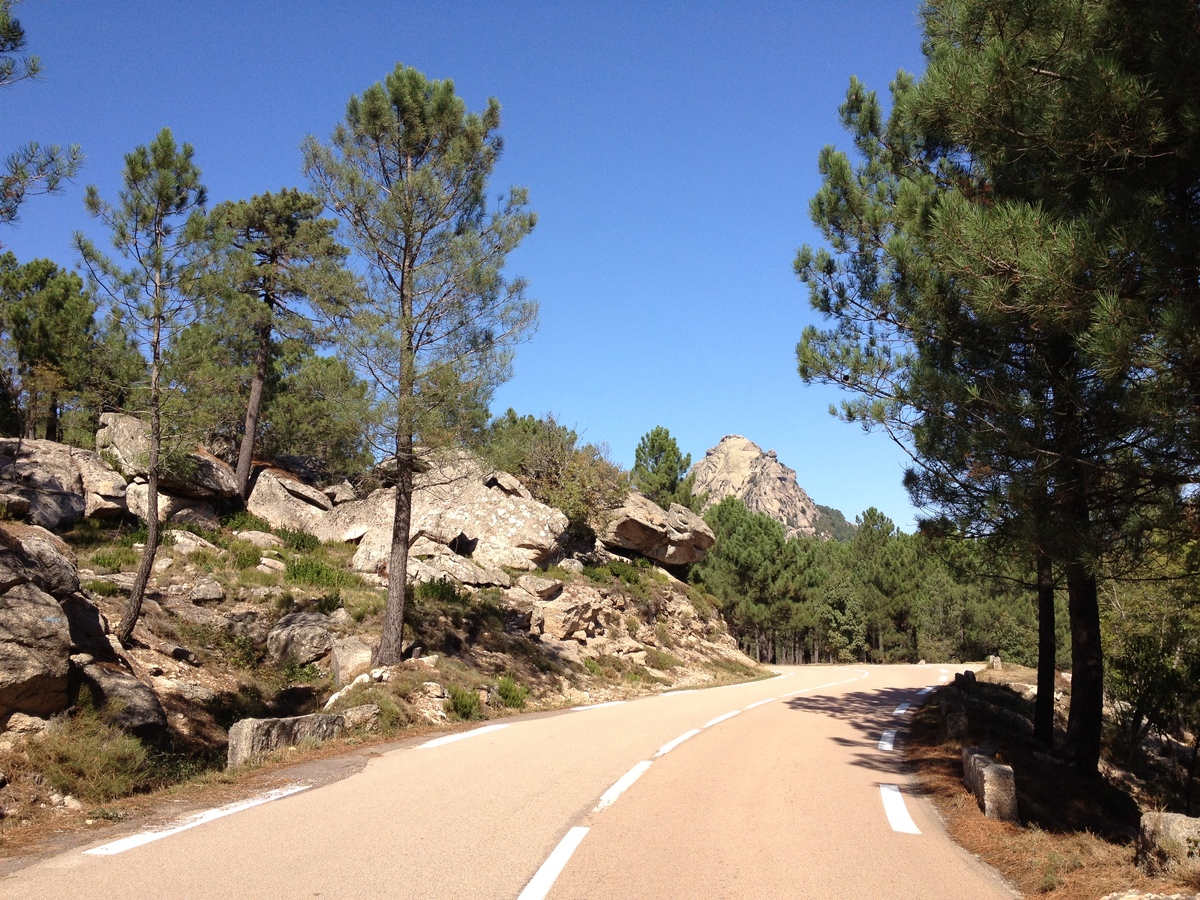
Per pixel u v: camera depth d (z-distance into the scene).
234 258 17.23
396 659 16.11
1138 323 6.71
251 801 7.55
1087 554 8.33
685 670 27.11
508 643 20.72
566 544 31.80
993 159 9.35
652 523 35.47
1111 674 17.72
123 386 17.00
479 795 7.89
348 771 9.11
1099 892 5.39
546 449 34.59
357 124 17.22
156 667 14.68
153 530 15.55
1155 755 18.58
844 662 63.53
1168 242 6.98
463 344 17.67
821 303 13.61
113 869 5.40
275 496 29.42
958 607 61.03
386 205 16.55
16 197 9.75
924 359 11.40
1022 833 7.18
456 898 4.92
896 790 9.10
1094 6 7.71
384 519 27.95
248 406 29.67
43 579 11.54
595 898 5.01
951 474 10.80
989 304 7.91
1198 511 7.79
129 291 15.86
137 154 16.06
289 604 19.12
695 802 7.95
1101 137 7.35
